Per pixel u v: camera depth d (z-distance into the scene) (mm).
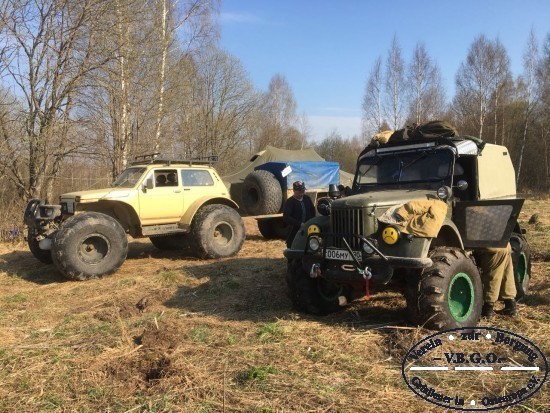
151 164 9203
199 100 24484
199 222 8984
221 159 25609
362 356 3840
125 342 4297
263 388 3281
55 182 13180
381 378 3418
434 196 4742
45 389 3430
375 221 4387
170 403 3121
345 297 5180
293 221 6668
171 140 17219
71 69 11719
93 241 7766
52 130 11703
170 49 15664
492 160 5539
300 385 3314
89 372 3670
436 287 4113
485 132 32312
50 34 11406
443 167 5090
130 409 3078
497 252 4777
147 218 8875
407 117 32312
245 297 5891
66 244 7422
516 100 34688
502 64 31719
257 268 7520
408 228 4211
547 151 32781
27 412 3104
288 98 38531
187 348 4094
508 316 4824
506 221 4500
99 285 7090
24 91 11523
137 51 13641
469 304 4406
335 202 4598
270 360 3793
